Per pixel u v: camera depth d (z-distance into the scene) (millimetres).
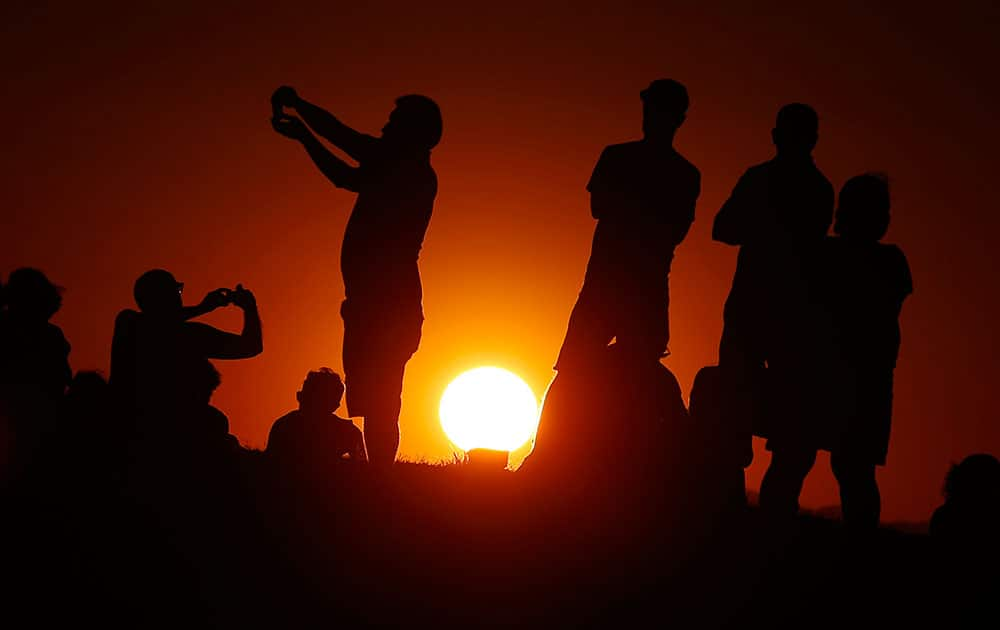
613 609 32406
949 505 36312
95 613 30844
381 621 31234
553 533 35875
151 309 38875
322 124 40188
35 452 37312
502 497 38094
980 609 33281
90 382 38531
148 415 38062
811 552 35969
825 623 32406
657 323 38844
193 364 38844
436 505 37500
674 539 35781
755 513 37406
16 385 37531
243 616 31141
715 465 36969
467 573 33531
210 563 33312
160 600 31562
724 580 34094
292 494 37844
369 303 39594
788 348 37031
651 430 38219
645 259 38438
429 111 40375
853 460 37375
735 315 37719
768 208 37438
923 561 35781
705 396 37281
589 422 38344
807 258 37438
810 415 36906
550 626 31531
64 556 33000
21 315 38156
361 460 42469
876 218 37500
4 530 34000
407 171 39875
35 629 30031
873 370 37281
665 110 38656
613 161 38688
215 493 37281
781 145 38031
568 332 39188
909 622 32656
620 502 37031
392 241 39594
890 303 37500
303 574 33094
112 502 36156
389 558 34062
